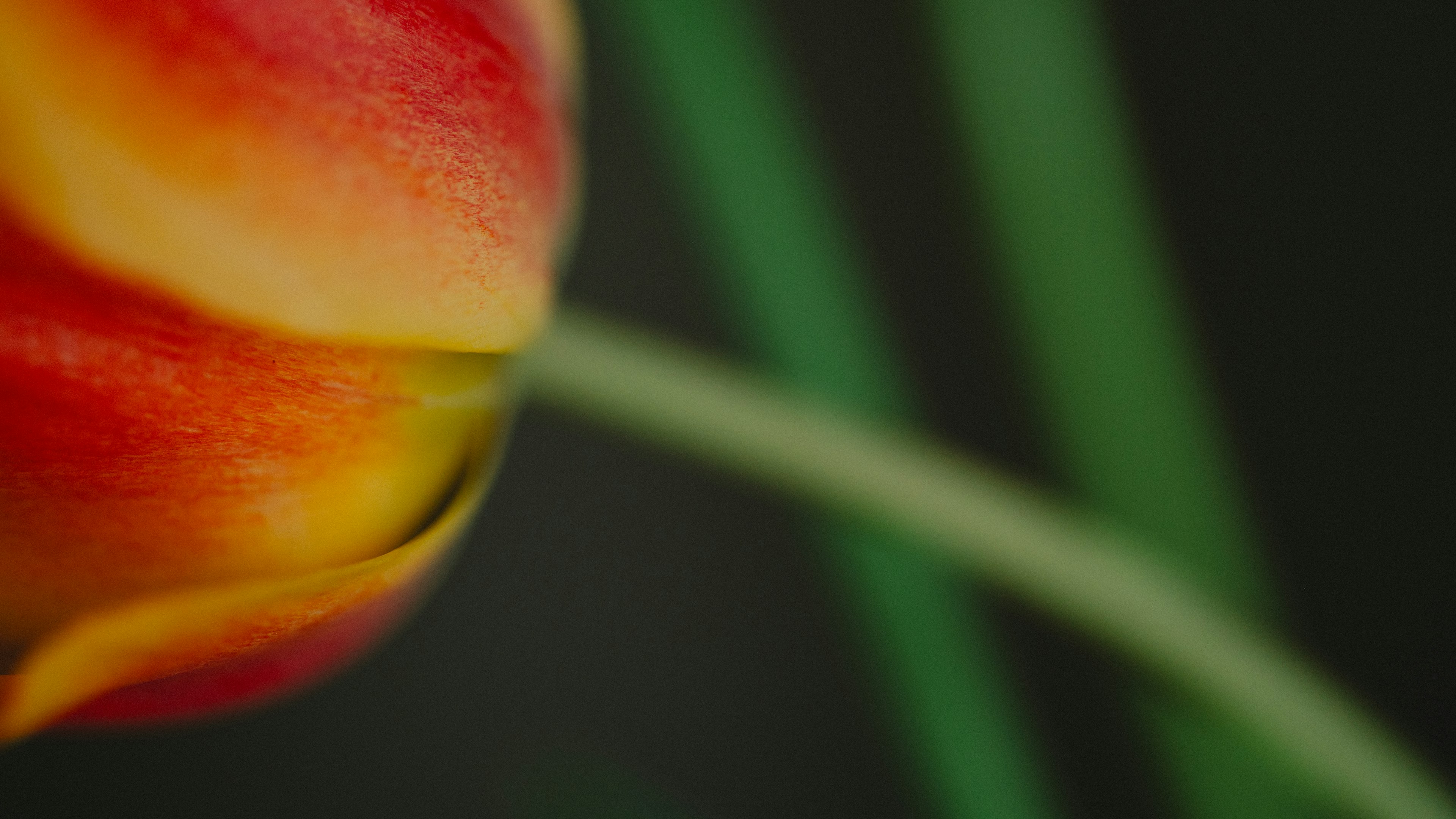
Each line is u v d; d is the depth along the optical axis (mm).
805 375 316
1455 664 321
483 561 333
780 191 314
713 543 333
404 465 250
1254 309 319
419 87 246
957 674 322
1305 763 282
